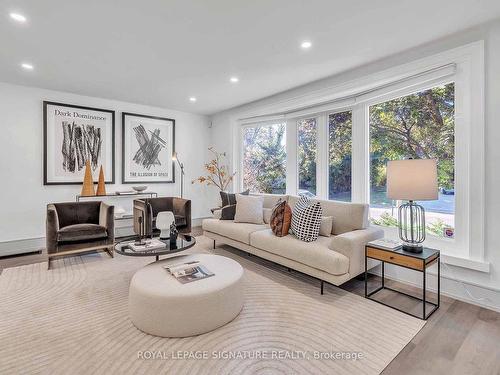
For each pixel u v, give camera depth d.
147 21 2.31
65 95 4.38
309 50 2.86
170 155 5.53
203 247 4.17
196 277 2.15
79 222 3.76
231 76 3.63
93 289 2.65
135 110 5.09
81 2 2.04
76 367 1.59
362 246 2.60
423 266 2.16
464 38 2.51
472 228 2.47
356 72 3.35
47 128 4.23
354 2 2.05
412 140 3.06
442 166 2.80
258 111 4.79
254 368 1.60
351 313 2.23
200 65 3.25
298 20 2.30
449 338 1.91
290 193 4.58
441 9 2.15
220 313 2.00
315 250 2.55
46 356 1.69
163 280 2.09
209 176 6.05
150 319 1.91
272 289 2.67
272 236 3.04
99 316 2.16
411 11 2.18
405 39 2.64
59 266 3.28
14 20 2.28
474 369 1.61
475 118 2.44
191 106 5.27
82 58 3.06
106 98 4.71
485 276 2.40
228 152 5.62
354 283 2.87
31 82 3.90
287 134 4.61
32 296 2.49
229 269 2.32
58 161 4.34
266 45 2.75
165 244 2.78
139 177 5.16
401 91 3.11
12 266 3.27
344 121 3.82
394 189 2.32
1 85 3.89
